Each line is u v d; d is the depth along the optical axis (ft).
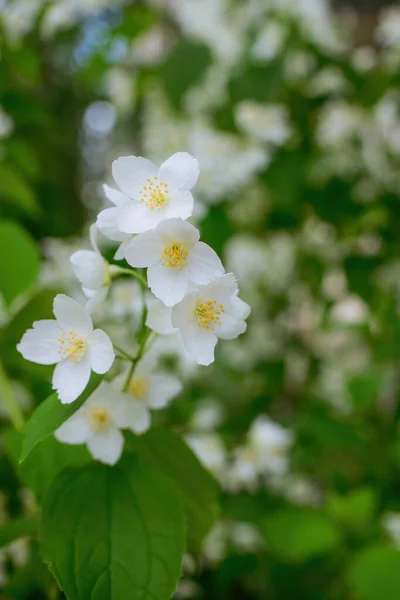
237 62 2.61
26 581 1.69
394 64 2.70
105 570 1.41
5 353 1.75
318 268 2.72
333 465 2.89
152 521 1.44
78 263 1.43
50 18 2.69
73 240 2.77
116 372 1.81
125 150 3.84
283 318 3.04
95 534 1.43
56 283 2.30
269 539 1.89
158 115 2.97
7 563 1.90
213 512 1.56
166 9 3.06
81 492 1.46
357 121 2.71
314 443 2.59
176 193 1.41
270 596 2.15
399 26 2.78
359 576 1.72
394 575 1.71
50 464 1.52
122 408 1.47
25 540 1.87
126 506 1.45
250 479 2.21
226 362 2.85
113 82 3.09
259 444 2.21
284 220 2.71
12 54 2.67
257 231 2.89
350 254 2.63
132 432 1.53
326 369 3.02
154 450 1.53
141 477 1.47
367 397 2.53
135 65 3.09
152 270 1.38
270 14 2.65
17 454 1.57
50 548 1.42
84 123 4.17
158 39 3.12
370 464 2.58
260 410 2.75
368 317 2.72
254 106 2.56
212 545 2.15
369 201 2.66
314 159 2.63
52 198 3.75
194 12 2.75
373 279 2.67
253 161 2.45
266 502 2.24
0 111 2.55
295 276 2.87
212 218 2.38
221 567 2.14
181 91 2.52
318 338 3.16
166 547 1.43
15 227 1.81
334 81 2.67
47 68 3.61
